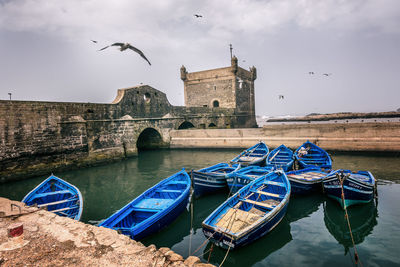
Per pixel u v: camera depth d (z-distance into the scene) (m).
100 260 4.39
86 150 20.95
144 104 28.03
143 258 4.47
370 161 19.25
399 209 9.94
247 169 13.21
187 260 4.44
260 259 7.14
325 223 9.17
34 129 17.62
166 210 8.50
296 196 11.76
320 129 24.00
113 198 13.05
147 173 18.48
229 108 42.44
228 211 8.44
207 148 29.02
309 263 6.78
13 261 4.37
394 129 20.97
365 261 6.70
